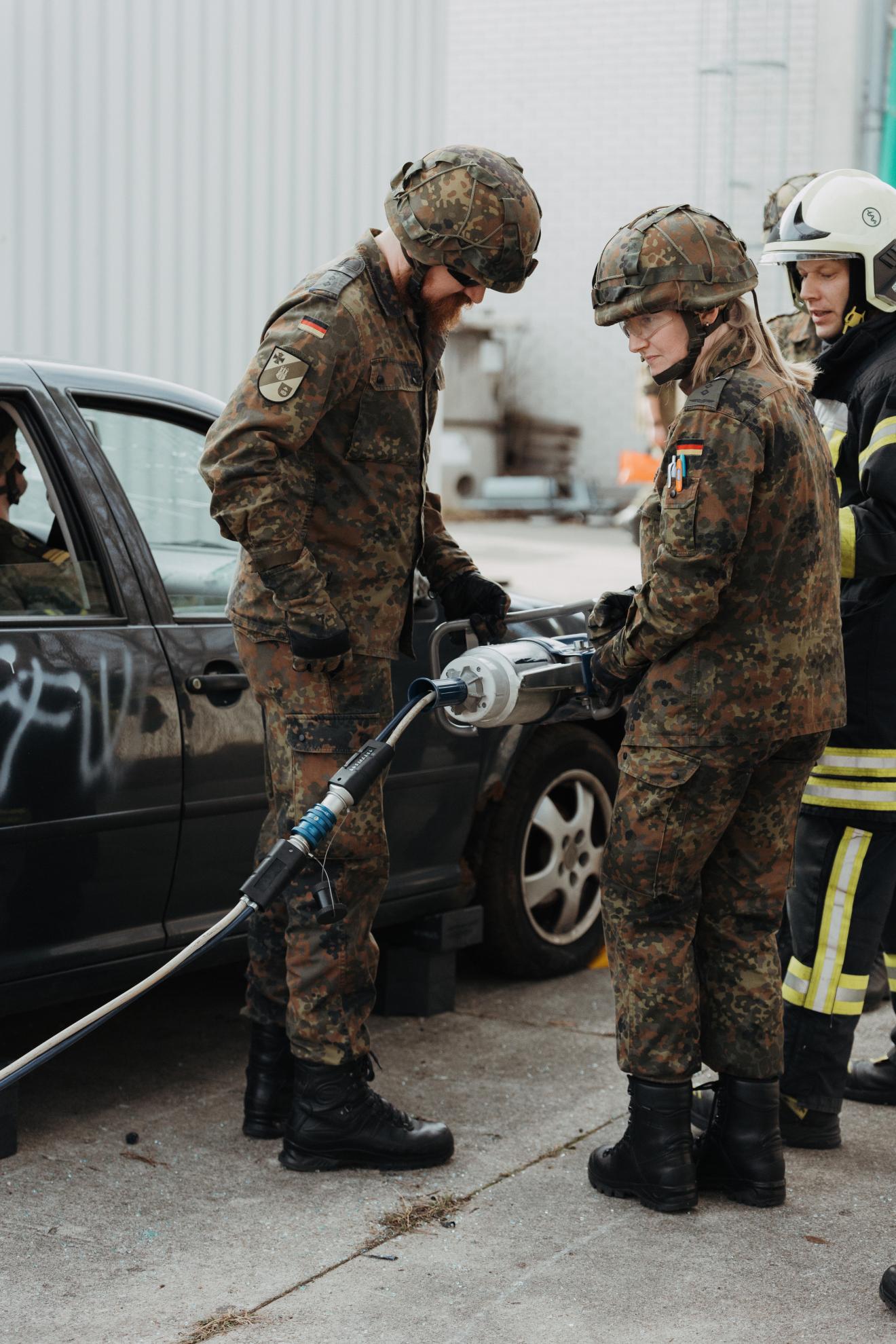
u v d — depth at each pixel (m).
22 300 6.47
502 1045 3.80
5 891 2.95
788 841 2.90
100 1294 2.54
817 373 3.06
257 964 3.19
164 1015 4.00
